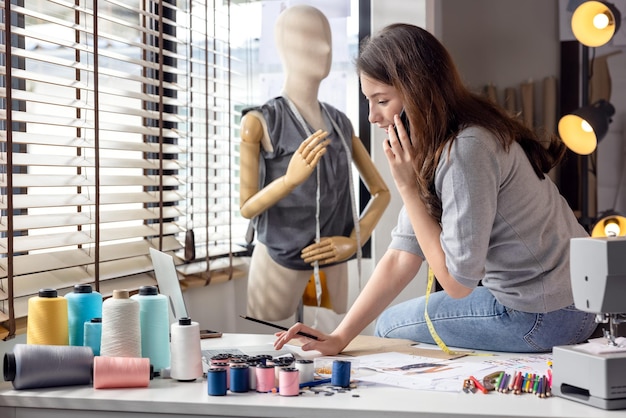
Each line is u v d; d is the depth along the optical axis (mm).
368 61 1750
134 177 2592
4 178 1956
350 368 1515
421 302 2098
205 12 2959
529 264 1778
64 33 2418
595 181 3369
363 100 3377
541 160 1823
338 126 2877
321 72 2777
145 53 2779
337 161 2824
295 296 2855
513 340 1885
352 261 3363
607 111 3262
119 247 2508
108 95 2658
